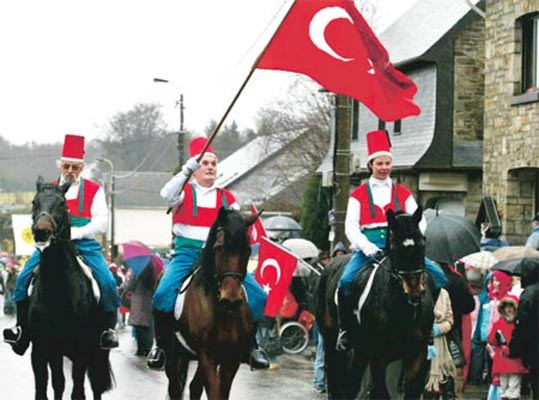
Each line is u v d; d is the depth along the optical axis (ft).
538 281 35.63
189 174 32.65
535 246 51.88
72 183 35.17
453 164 88.79
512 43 70.74
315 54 38.11
